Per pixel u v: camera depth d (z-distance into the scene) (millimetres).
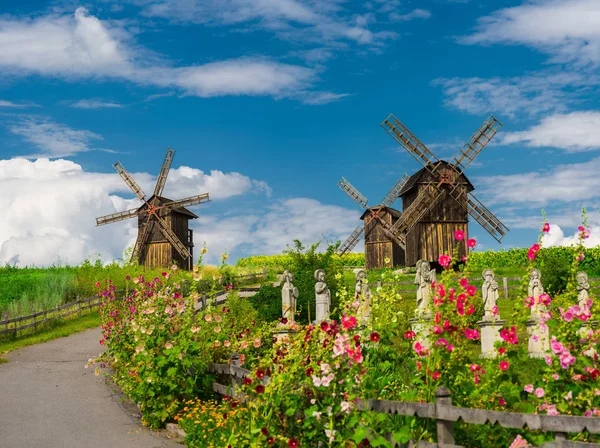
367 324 9773
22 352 24266
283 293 17719
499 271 39625
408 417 7113
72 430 12875
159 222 55781
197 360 12906
